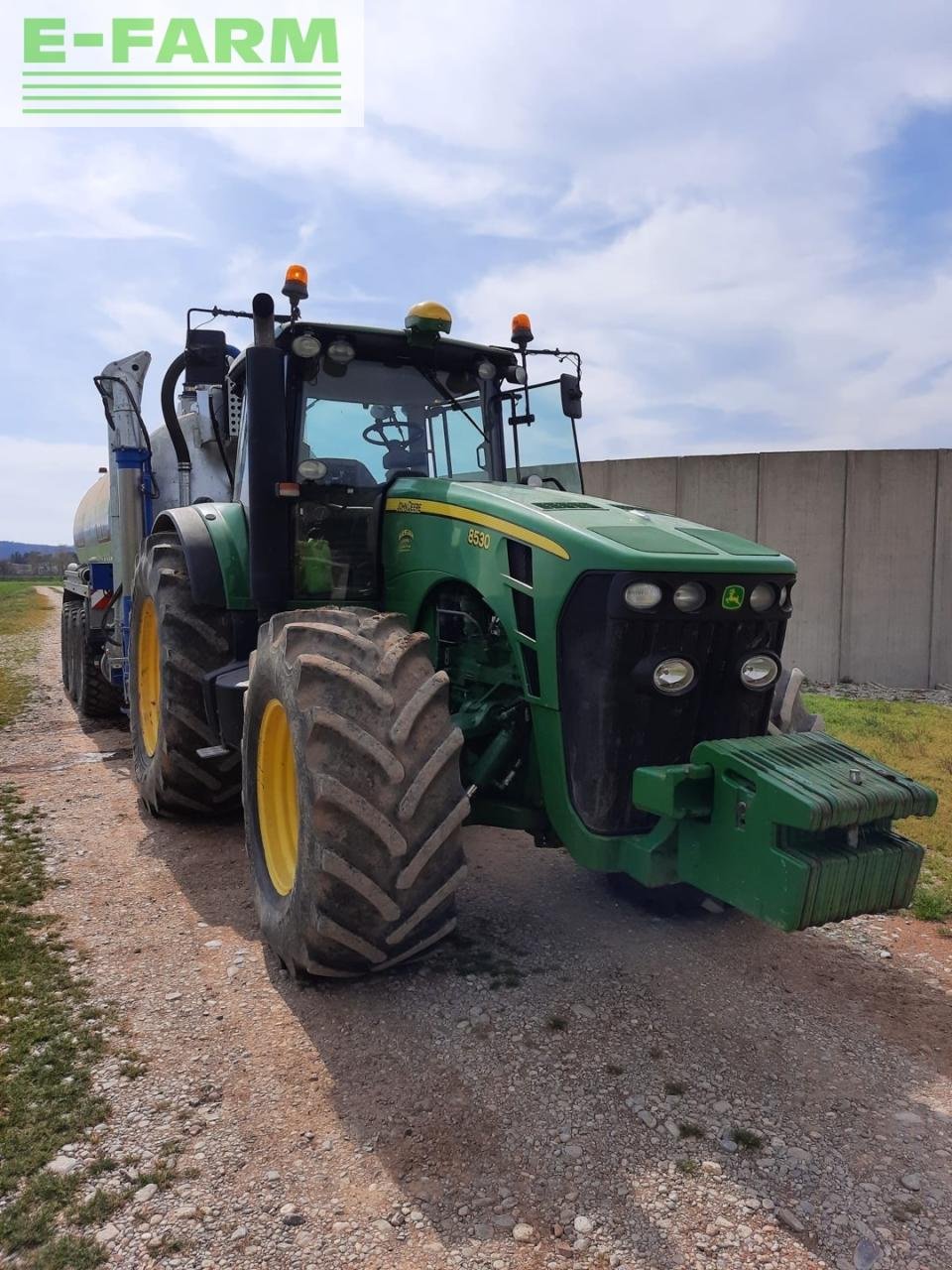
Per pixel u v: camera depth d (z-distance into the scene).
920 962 3.59
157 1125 2.48
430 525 3.71
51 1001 3.11
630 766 3.05
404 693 2.90
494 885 4.23
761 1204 2.23
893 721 8.92
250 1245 2.08
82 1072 2.71
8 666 12.34
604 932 3.74
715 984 3.32
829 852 2.55
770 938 3.75
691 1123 2.52
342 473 4.08
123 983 3.25
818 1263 2.06
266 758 3.48
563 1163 2.35
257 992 3.19
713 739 3.16
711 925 3.84
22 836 4.80
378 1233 2.11
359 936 2.86
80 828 4.95
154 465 7.48
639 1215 2.18
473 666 3.63
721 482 13.16
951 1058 2.90
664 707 3.06
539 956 3.49
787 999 3.24
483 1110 2.55
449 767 2.92
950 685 12.81
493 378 4.41
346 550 4.07
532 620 3.19
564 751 3.09
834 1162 2.38
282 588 3.90
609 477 13.87
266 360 3.76
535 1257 2.05
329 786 2.74
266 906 3.36
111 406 6.96
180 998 3.15
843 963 3.55
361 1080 2.69
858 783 2.61
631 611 2.92
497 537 3.33
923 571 12.74
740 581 3.05
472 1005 3.11
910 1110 2.62
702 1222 2.16
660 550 2.98
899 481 12.64
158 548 4.97
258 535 3.83
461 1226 2.14
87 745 7.10
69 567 10.15
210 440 6.55
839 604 12.88
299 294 4.02
